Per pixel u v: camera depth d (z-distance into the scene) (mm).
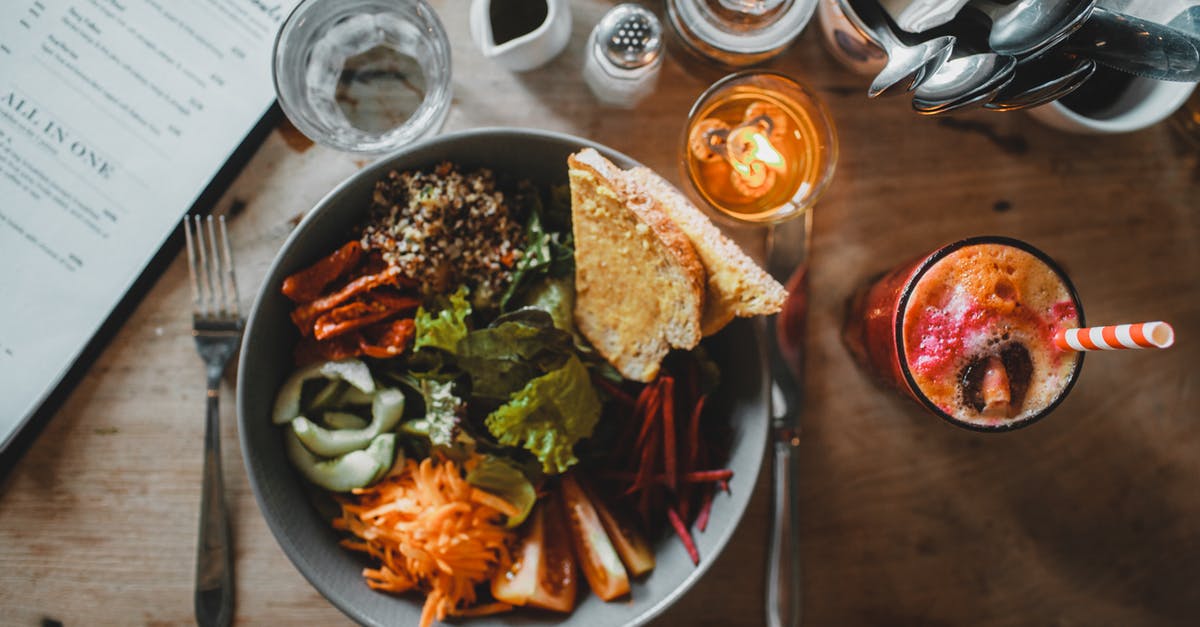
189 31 603
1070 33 524
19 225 601
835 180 627
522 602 566
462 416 567
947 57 523
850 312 623
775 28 588
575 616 574
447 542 553
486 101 616
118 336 607
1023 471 639
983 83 533
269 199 608
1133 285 639
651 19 570
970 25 552
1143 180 639
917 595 634
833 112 626
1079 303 536
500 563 575
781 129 607
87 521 607
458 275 582
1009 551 639
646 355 581
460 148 562
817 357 629
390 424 572
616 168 547
